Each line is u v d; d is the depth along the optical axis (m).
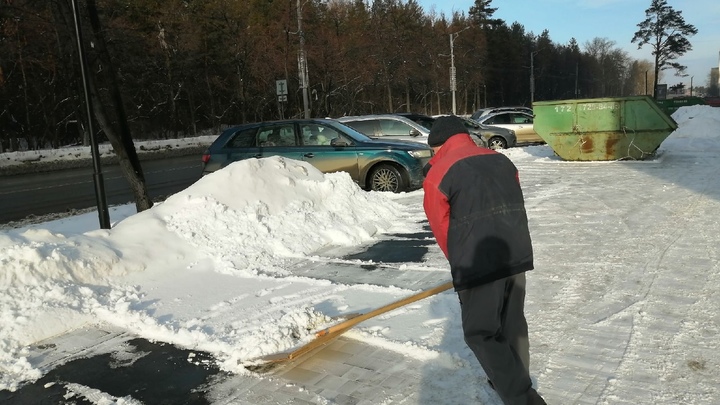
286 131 10.98
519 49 83.25
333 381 3.48
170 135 43.41
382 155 10.51
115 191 14.73
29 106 31.38
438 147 3.11
